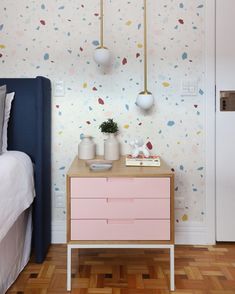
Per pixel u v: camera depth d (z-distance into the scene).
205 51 2.07
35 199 1.84
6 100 1.93
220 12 2.05
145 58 2.01
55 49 2.09
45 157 1.94
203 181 2.13
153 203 1.57
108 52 1.94
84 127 2.12
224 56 2.07
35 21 2.08
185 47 2.08
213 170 2.11
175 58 2.09
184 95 2.10
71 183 1.56
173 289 1.56
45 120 1.92
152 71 2.09
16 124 2.01
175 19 2.07
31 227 1.91
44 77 1.97
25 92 2.00
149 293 1.54
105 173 1.56
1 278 1.46
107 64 2.05
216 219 2.13
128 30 2.08
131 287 1.59
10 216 1.46
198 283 1.62
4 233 1.39
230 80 2.08
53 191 2.14
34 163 1.98
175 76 2.09
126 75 2.10
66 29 2.08
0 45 2.09
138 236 1.58
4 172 1.46
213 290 1.56
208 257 1.93
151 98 1.93
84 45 2.09
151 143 2.12
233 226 2.12
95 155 2.07
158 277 1.69
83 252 2.01
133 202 1.57
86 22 2.08
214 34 2.06
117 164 1.80
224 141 2.10
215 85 2.08
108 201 1.57
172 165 2.12
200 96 2.10
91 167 1.65
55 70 2.10
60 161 2.13
